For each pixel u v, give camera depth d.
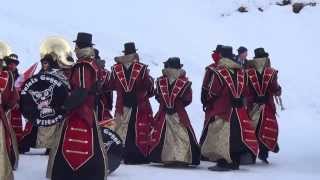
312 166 15.55
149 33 31.66
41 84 11.04
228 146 13.90
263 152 16.02
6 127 10.43
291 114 24.44
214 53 14.35
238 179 13.02
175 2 34.56
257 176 13.52
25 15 31.00
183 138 14.52
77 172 10.63
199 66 28.97
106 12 33.03
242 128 13.92
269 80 16.00
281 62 29.28
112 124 13.18
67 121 10.80
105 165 10.80
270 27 32.31
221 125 13.97
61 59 11.94
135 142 15.20
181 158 14.40
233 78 13.95
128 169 14.08
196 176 13.23
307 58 29.69
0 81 10.52
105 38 30.47
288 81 27.44
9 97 10.60
